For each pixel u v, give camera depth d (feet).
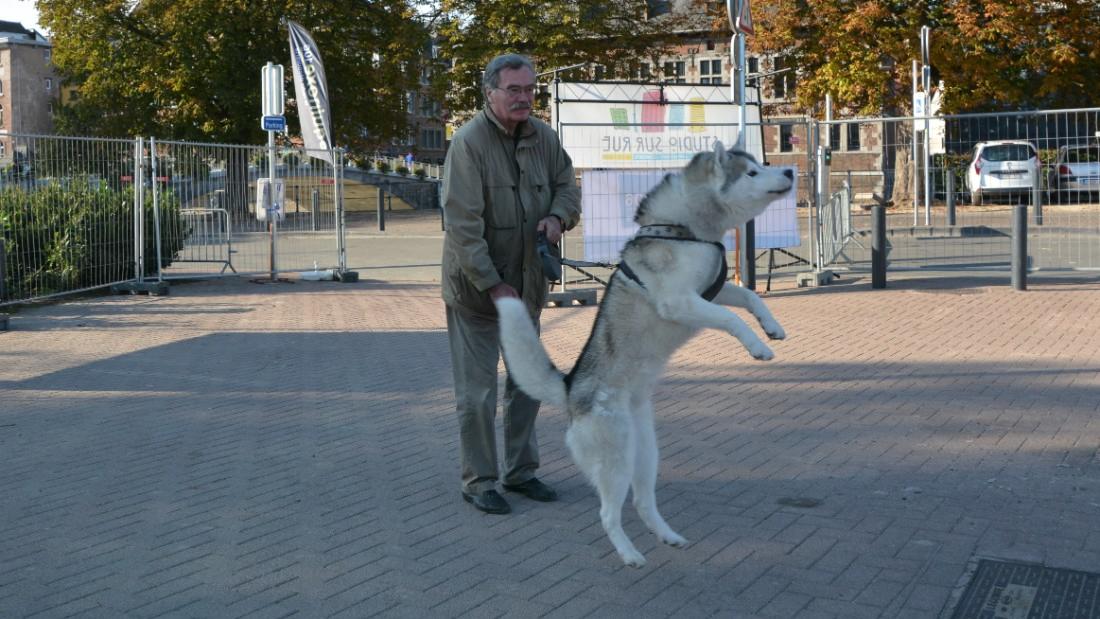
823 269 42.88
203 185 51.19
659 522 13.76
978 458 17.37
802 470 17.15
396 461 18.75
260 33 122.52
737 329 12.57
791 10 96.48
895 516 14.66
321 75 58.23
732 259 44.24
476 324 15.78
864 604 11.75
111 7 121.80
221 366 28.43
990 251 50.47
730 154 13.43
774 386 23.70
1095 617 11.16
